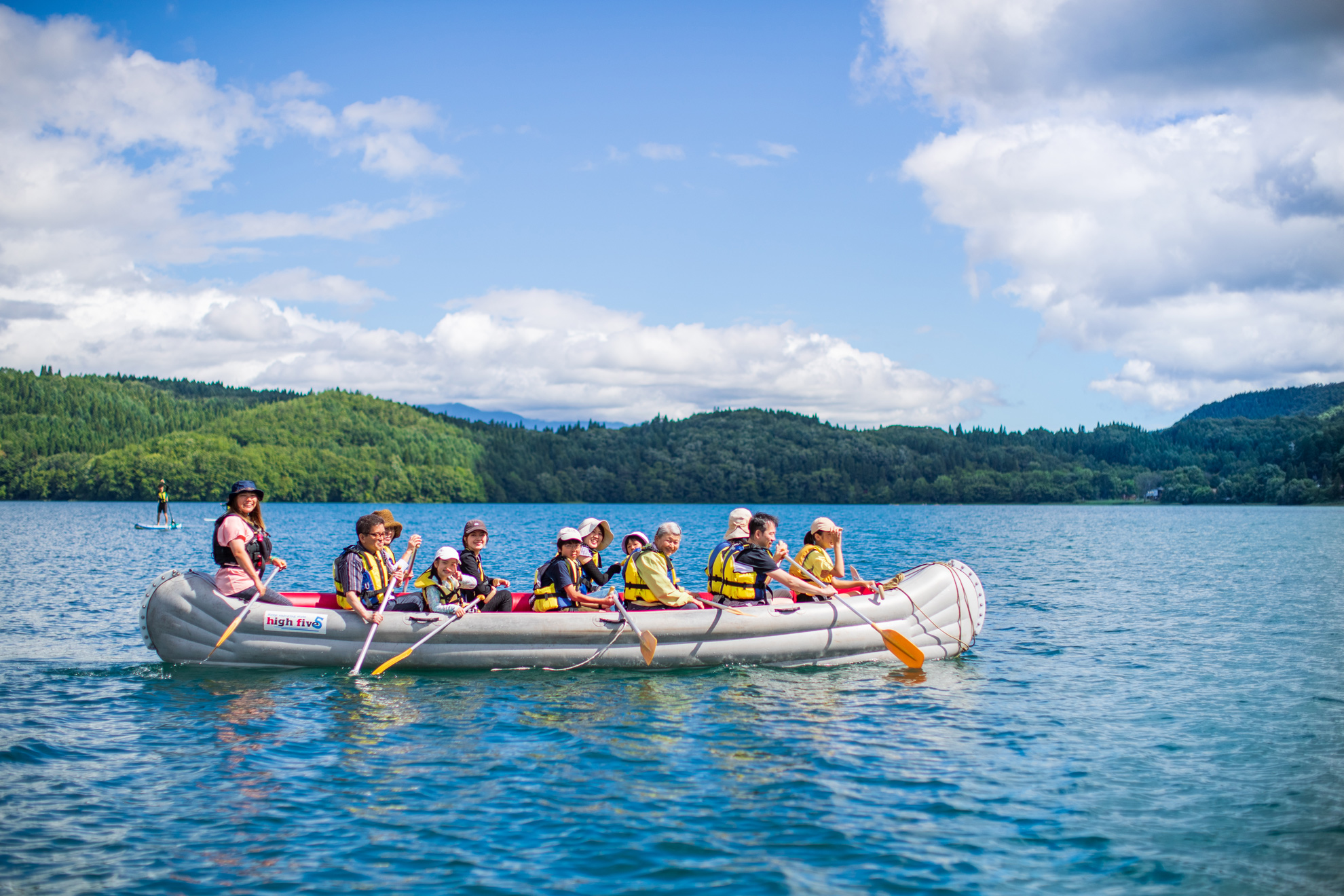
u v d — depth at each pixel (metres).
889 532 45.41
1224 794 5.57
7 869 4.44
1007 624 12.12
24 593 14.86
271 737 6.53
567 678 8.38
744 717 7.15
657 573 8.84
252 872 4.46
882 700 7.74
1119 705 7.66
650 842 4.82
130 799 5.36
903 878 4.45
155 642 8.64
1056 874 4.52
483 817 5.13
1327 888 4.39
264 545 8.95
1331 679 8.70
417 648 8.52
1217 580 18.69
